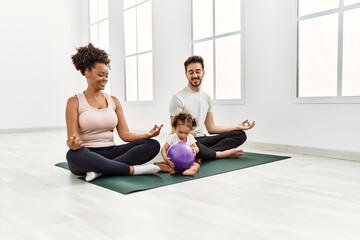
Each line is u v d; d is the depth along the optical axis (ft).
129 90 18.83
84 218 4.87
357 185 6.61
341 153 9.64
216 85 13.61
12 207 5.42
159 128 7.68
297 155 10.36
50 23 21.09
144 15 17.34
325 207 5.25
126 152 7.61
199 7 14.07
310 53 10.55
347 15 9.60
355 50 9.54
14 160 10.05
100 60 7.45
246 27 11.96
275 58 11.16
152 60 16.44
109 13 19.69
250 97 11.98
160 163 8.04
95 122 7.49
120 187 6.48
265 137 11.62
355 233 4.22
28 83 20.30
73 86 22.08
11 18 19.62
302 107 10.53
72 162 7.02
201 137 9.77
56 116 21.39
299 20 10.51
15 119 19.86
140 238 4.12
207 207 5.30
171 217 4.86
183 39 14.66
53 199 5.85
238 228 4.41
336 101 9.70
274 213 4.99
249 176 7.47
